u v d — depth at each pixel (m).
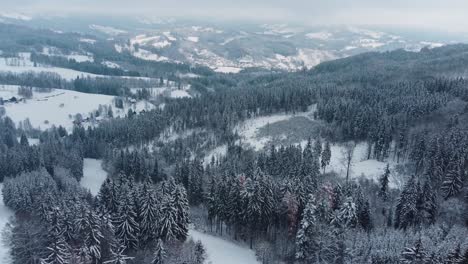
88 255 58.56
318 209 71.25
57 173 121.88
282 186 82.00
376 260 60.97
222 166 120.12
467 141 99.88
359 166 120.75
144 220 70.31
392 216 86.94
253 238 81.94
